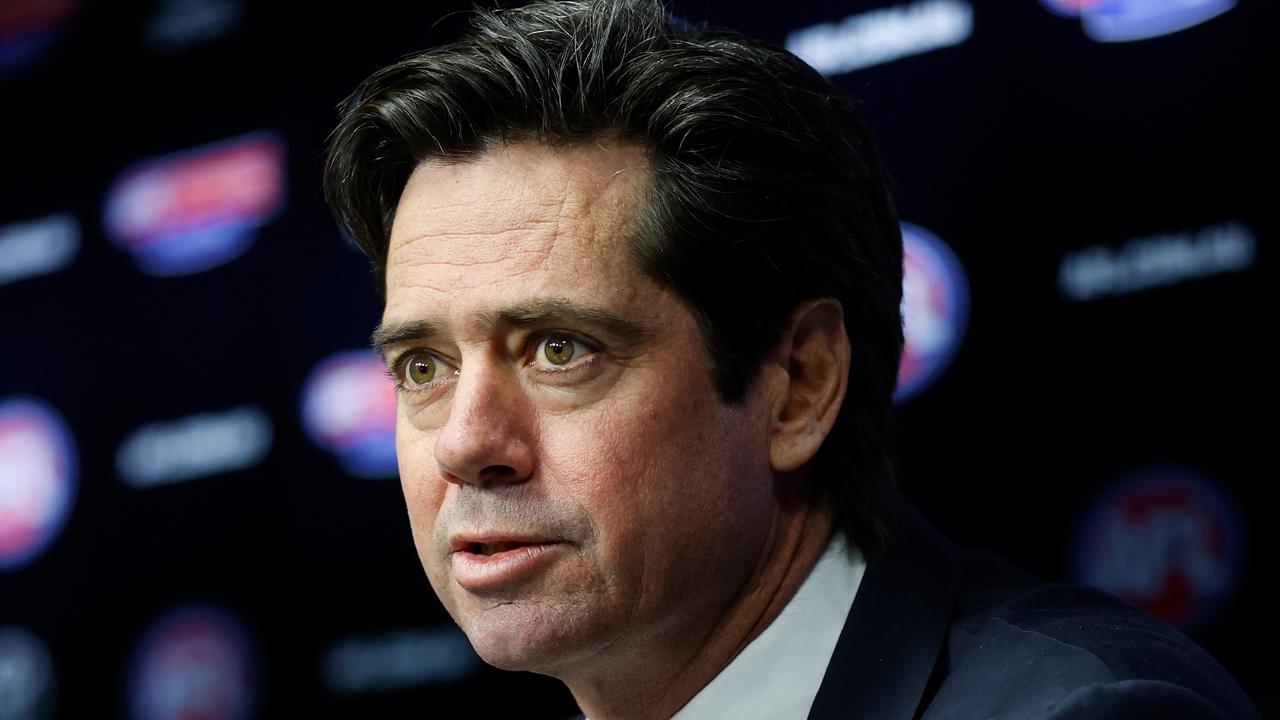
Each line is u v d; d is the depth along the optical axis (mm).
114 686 13312
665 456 5008
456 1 12938
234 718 12734
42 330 14258
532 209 5020
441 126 5164
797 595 5516
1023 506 10141
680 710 5461
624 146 5137
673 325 5074
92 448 13836
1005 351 10320
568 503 4910
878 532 5625
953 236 10578
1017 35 10547
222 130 13820
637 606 5020
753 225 5250
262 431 13133
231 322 13438
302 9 13656
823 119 5684
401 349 5262
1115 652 4672
